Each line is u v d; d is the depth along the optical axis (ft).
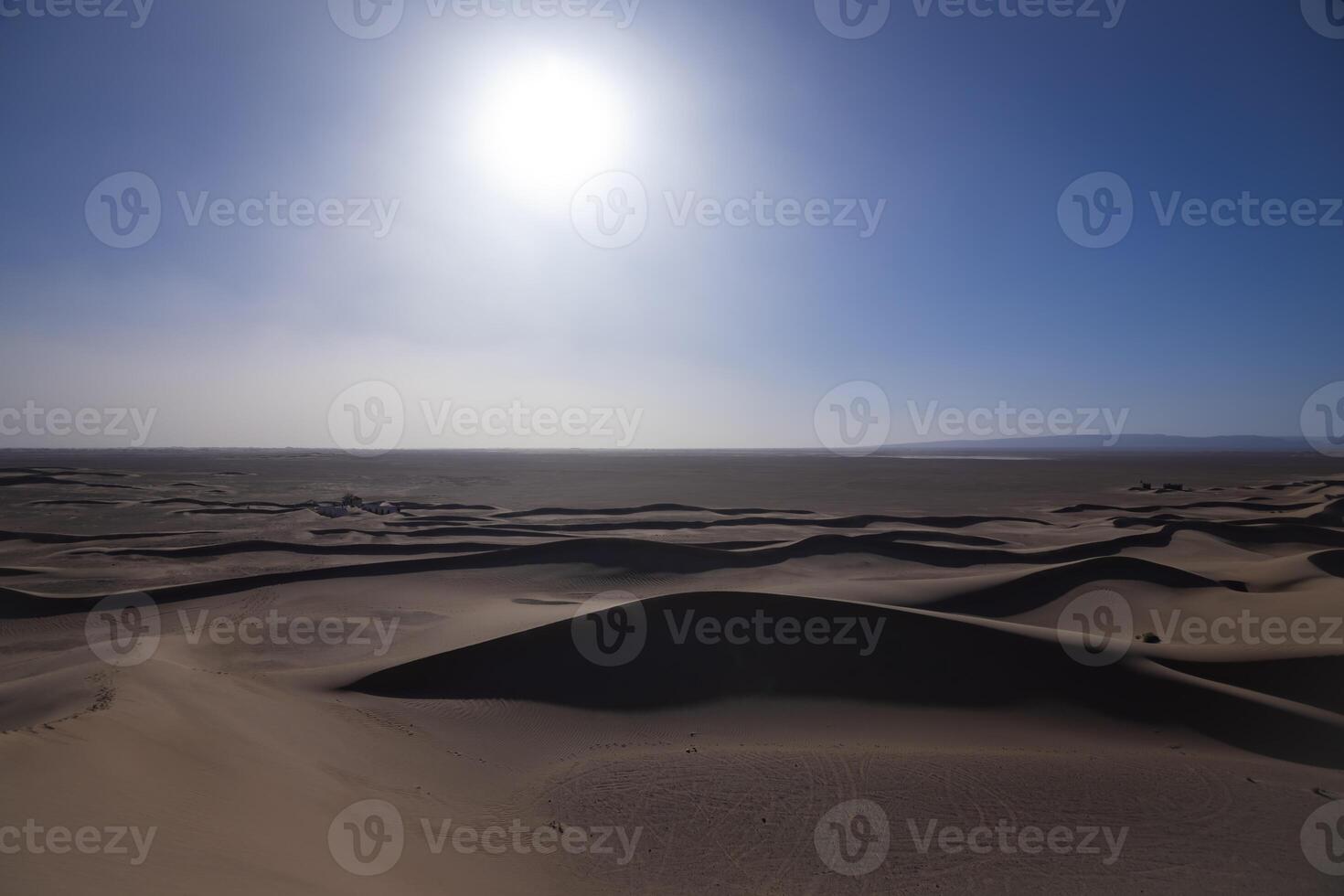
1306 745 60.39
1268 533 177.68
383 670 69.77
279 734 50.29
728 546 165.78
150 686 52.85
